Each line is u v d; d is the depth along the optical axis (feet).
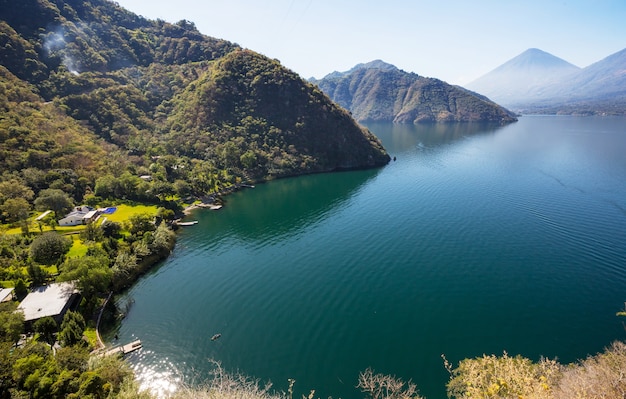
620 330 167.73
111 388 96.27
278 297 206.90
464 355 155.74
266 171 524.93
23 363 106.93
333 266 242.17
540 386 100.99
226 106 600.39
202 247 285.02
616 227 280.92
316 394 138.31
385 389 136.87
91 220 291.17
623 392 79.61
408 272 228.63
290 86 634.84
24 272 207.51
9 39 530.27
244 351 162.91
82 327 167.94
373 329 175.32
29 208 309.63
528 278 214.48
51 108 476.13
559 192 376.68
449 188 414.21
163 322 185.68
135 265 236.84
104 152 434.30
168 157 460.96
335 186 467.11
